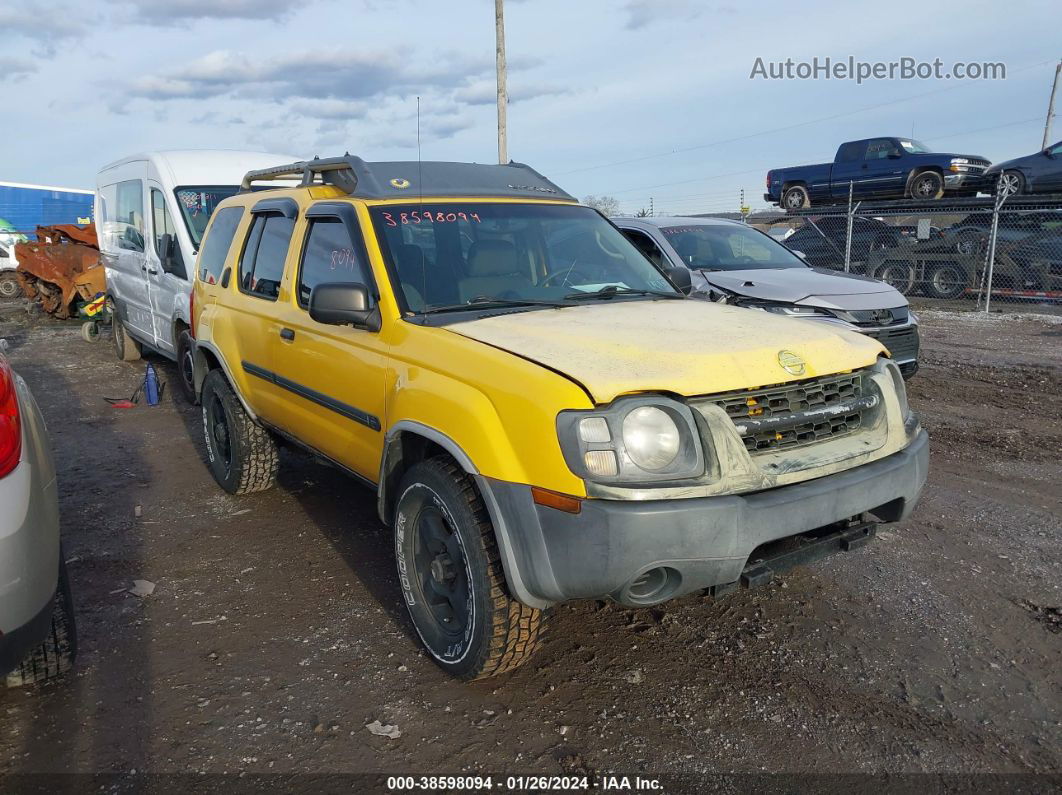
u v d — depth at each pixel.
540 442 2.79
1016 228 15.16
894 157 17.52
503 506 2.91
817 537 3.17
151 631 3.78
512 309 3.74
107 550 4.73
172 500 5.59
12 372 2.94
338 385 3.99
